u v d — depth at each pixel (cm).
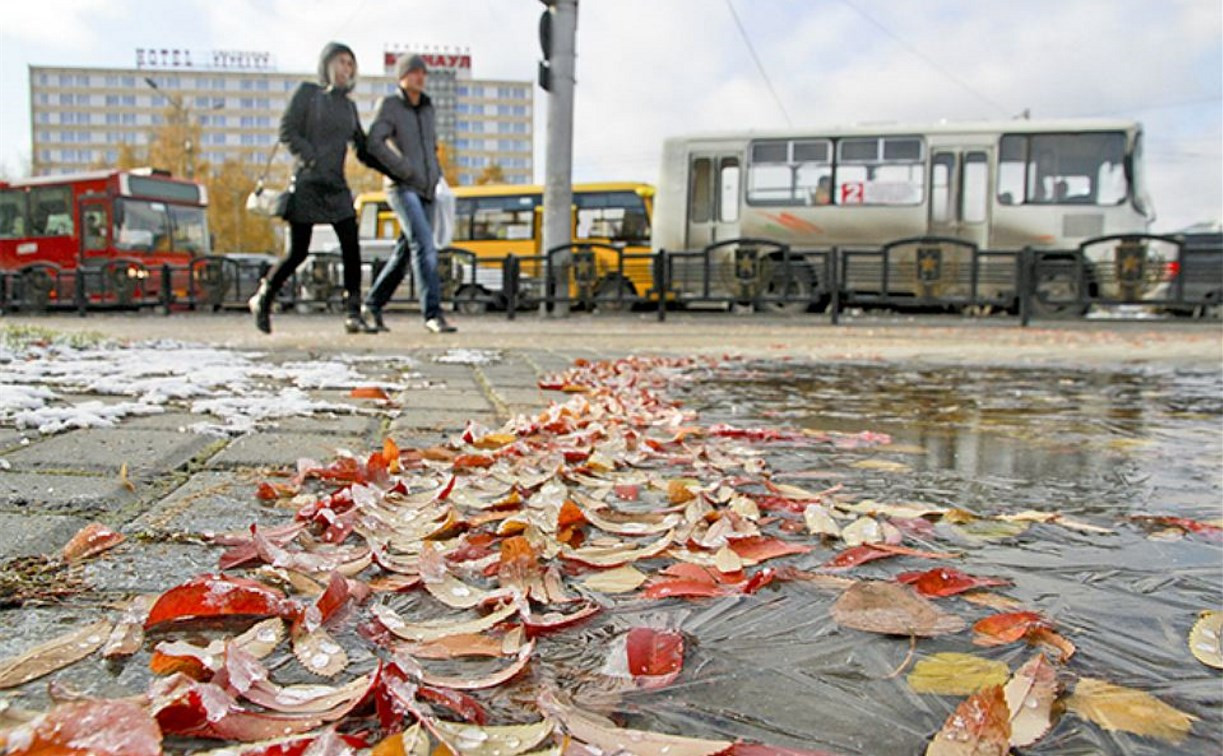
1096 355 749
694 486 216
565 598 140
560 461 238
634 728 101
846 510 208
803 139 1670
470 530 175
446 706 100
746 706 107
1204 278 1369
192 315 1756
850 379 555
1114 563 171
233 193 6438
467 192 2147
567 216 1417
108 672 109
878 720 104
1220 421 377
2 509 180
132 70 12094
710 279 1454
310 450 255
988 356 735
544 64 1386
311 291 1838
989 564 169
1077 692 111
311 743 84
